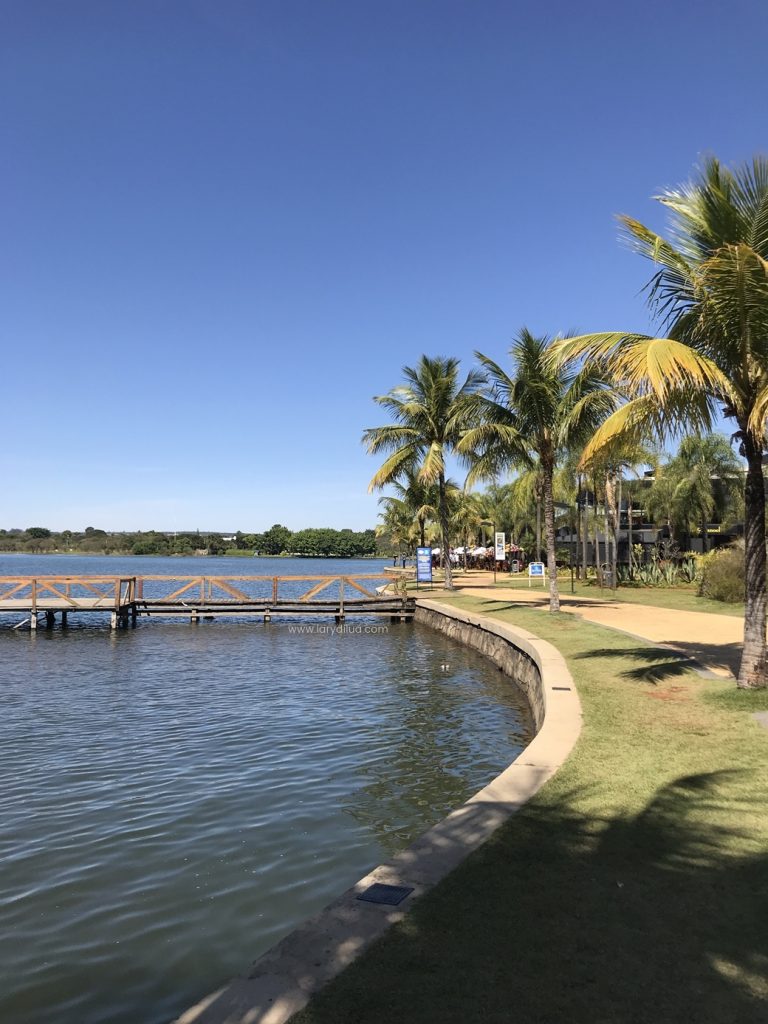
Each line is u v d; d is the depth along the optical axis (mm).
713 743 7133
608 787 5812
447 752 9906
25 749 10109
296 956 3352
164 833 6895
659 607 24031
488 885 4078
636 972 3205
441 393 31531
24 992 4324
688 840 4723
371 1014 2904
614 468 33719
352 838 6734
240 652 21469
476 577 50500
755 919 3686
